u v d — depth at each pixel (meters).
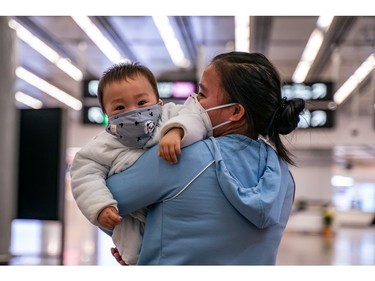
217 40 10.02
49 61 11.84
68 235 11.66
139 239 1.45
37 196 6.32
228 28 9.17
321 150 21.02
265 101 1.42
